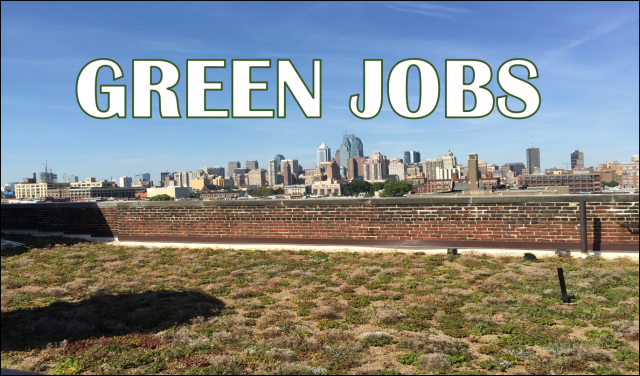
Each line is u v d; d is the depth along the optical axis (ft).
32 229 53.01
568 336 19.25
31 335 20.53
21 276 31.83
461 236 35.55
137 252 40.63
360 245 38.37
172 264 35.94
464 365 17.12
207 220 43.52
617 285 25.35
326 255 36.78
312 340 19.61
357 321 22.04
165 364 17.60
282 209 40.96
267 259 36.45
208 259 37.32
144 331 21.25
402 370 16.81
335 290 27.25
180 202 44.39
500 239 34.45
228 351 18.79
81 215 50.19
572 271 28.35
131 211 46.34
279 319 22.58
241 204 42.19
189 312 23.86
